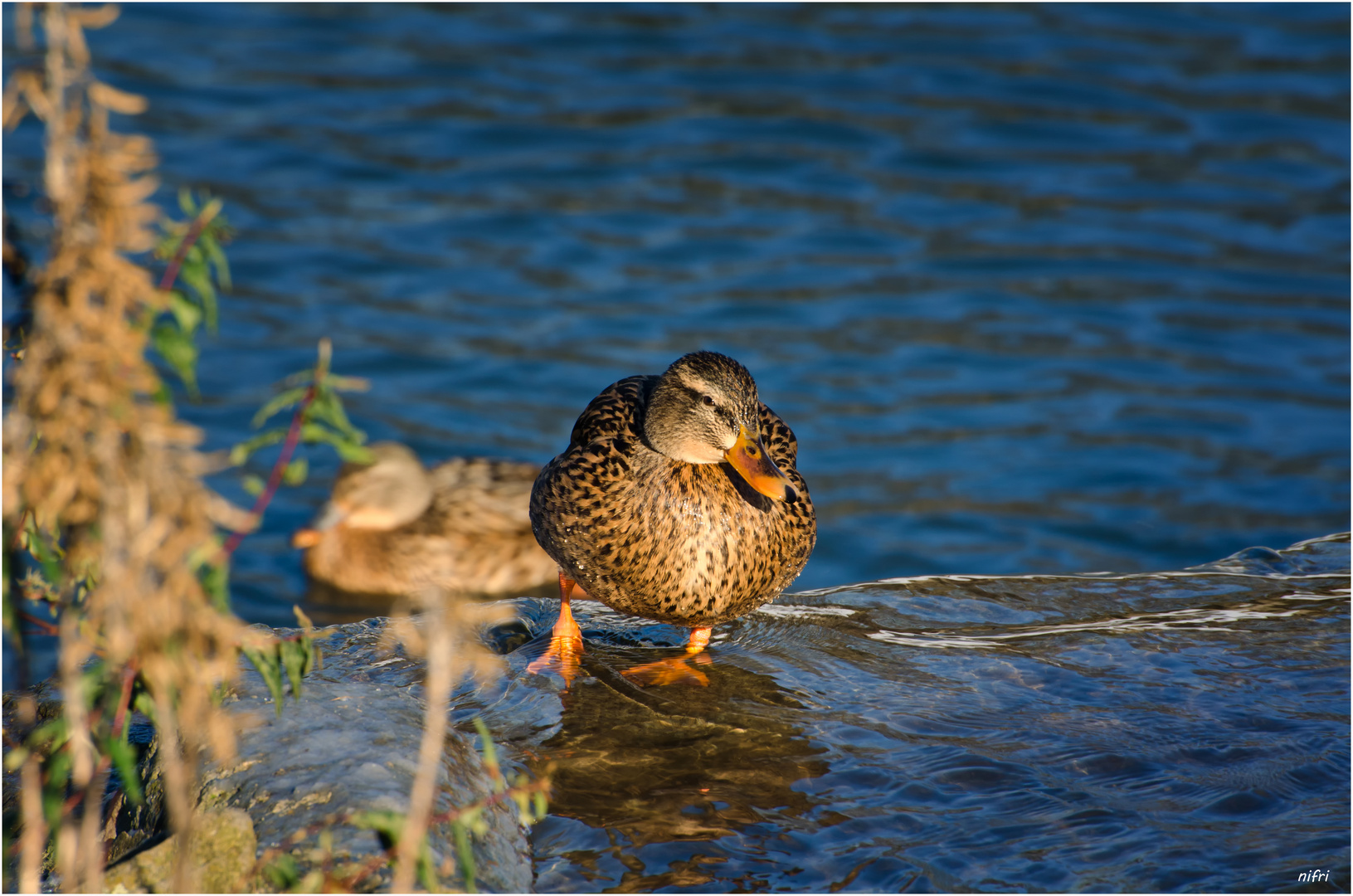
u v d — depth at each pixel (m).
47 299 3.38
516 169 20.78
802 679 6.93
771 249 18.80
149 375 3.44
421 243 18.61
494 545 13.27
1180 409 15.48
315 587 12.90
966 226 19.61
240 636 3.86
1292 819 5.46
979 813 5.54
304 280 17.45
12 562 4.06
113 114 21.31
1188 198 20.45
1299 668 6.99
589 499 7.33
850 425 15.12
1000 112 23.17
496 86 23.77
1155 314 17.52
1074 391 15.90
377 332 16.47
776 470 7.09
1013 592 8.38
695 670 7.09
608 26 26.88
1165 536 13.16
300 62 24.39
